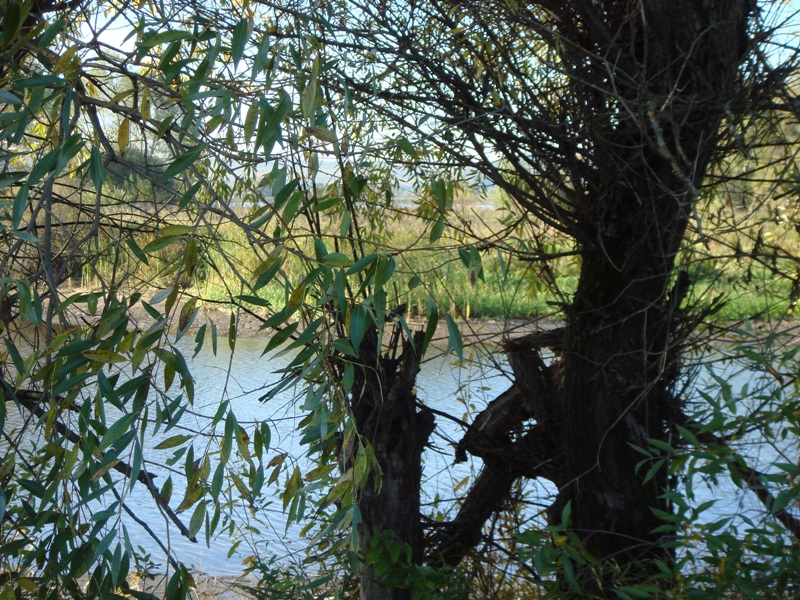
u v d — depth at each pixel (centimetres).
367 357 254
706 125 249
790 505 208
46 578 152
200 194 207
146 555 277
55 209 243
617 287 269
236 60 141
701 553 244
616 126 257
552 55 290
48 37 151
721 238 279
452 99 272
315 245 143
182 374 137
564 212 284
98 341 137
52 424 143
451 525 313
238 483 149
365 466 146
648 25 242
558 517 289
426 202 298
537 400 299
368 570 258
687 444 269
